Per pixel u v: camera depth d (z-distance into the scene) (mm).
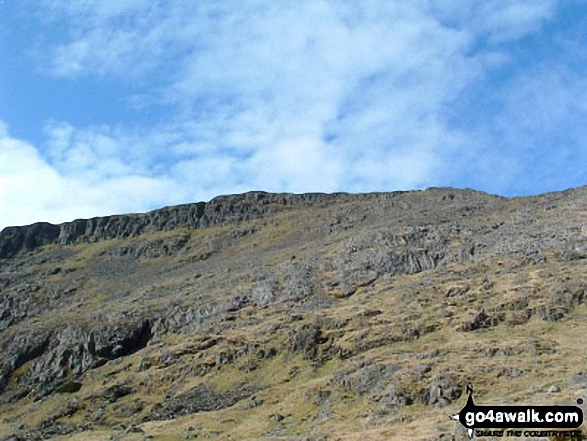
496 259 158750
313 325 137000
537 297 126375
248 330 151375
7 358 173500
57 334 178250
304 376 122625
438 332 123125
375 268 174250
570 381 82250
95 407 136125
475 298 134500
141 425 113812
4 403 156250
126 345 168500
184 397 129125
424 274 164750
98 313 193000
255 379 129375
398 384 97062
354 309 144750
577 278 130375
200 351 147000
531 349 102375
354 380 105688
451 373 95188
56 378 160750
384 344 124125
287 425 100062
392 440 71375
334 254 193500
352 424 89688
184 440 100375
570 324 115062
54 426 132750
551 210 194375
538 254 153000
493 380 92688
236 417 109438
